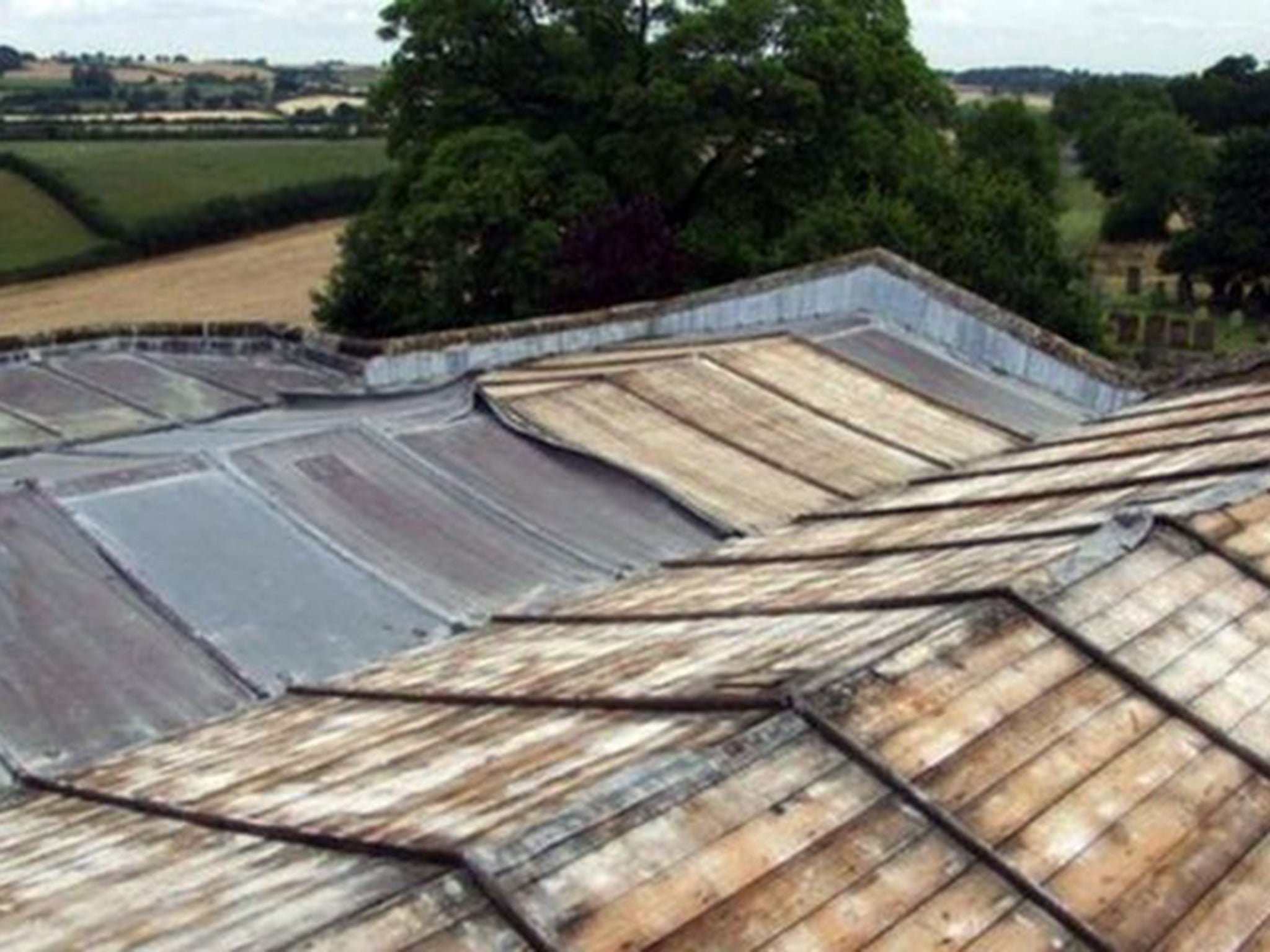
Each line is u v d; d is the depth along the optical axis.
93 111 112.56
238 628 9.81
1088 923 5.76
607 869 5.52
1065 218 84.44
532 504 12.21
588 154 35.69
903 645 7.26
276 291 53.72
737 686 7.11
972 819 6.17
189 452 12.13
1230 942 5.86
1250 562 8.80
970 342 18.27
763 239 35.00
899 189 34.69
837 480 13.27
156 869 6.29
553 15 35.81
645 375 15.01
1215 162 63.16
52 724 8.53
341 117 103.56
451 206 33.16
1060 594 7.97
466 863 5.45
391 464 12.49
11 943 5.66
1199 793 6.70
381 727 7.98
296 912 5.33
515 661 8.95
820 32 34.44
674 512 12.30
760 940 5.33
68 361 17.56
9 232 61.38
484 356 17.52
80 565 10.20
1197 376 17.08
